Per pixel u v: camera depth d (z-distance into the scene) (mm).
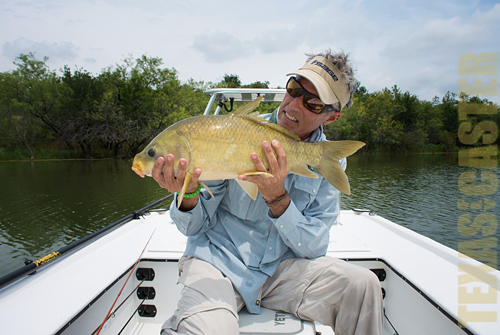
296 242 1919
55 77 39062
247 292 1858
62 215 11188
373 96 59125
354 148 1918
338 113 2201
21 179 19078
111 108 35500
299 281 1894
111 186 16594
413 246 2668
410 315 2064
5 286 1824
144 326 2426
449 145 52969
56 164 28906
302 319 1866
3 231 9570
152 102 36219
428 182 18672
